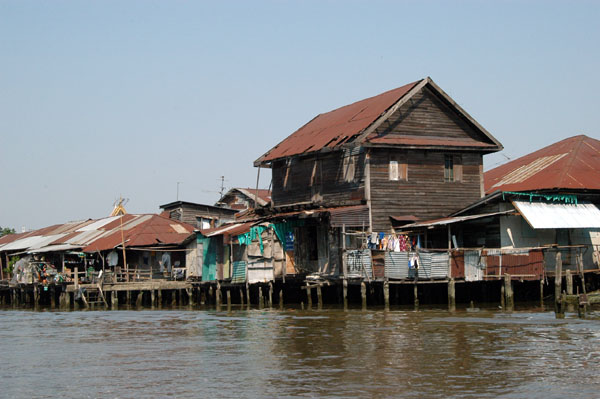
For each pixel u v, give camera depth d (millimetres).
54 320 37500
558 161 43938
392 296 37969
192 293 47562
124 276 53344
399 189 40531
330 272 39031
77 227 67625
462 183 42500
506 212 37062
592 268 39719
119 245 53219
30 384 18766
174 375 19422
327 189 42969
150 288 47312
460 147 41688
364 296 35094
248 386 17875
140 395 17328
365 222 39094
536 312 32750
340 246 38531
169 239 53969
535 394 16562
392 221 40094
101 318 37875
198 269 49156
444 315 31719
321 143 42750
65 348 25094
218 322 32531
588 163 43219
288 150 46125
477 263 35188
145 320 35406
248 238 42000
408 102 41656
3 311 49812
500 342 23375
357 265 35656
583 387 17156
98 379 19188
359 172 40375
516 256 35281
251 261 41844
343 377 18547
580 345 22594
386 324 28594
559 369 19062
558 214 37656
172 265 53719
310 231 41281
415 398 16422
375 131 40531
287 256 40688
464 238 40906
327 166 43062
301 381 18219
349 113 46344
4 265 72500
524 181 42781
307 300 41531
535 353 21297
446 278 35250
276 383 18062
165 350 23828
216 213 66562
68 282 51750
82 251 55906
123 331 30141
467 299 39156
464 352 21656
